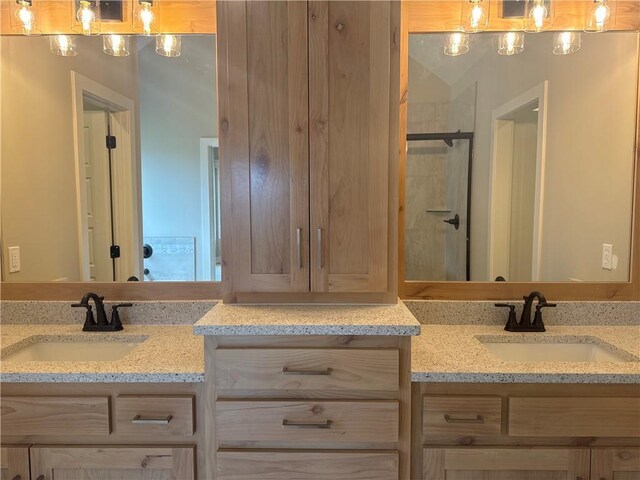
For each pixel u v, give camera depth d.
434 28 1.66
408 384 1.20
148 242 1.77
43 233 1.75
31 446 1.23
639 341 1.47
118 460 1.23
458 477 1.23
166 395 1.22
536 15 1.62
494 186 1.72
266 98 1.29
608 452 1.20
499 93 1.70
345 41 1.27
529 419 1.20
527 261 1.74
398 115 1.29
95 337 1.56
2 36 1.71
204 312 1.70
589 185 1.72
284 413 1.19
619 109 1.69
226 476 1.21
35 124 1.75
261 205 1.32
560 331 1.60
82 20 1.64
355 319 1.21
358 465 1.20
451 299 1.71
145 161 1.77
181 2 1.68
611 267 1.72
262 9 1.27
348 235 1.32
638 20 1.64
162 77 1.73
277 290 1.34
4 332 1.58
